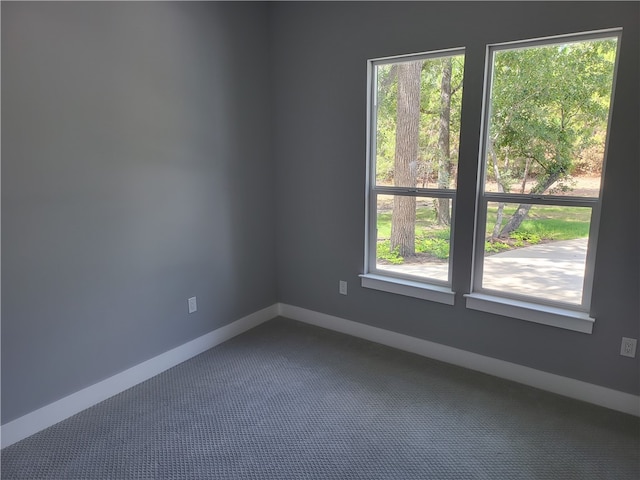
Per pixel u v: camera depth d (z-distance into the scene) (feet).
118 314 8.02
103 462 6.36
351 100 9.54
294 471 6.18
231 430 7.07
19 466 6.28
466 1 7.82
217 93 9.43
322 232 10.64
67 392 7.38
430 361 9.31
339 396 8.02
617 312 7.28
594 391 7.69
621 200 6.97
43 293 6.89
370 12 8.95
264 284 11.41
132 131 7.87
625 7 6.52
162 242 8.66
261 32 10.36
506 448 6.61
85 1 6.96
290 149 10.77
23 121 6.39
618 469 6.18
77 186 7.15
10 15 6.11
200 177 9.29
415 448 6.63
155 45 8.07
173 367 9.12
